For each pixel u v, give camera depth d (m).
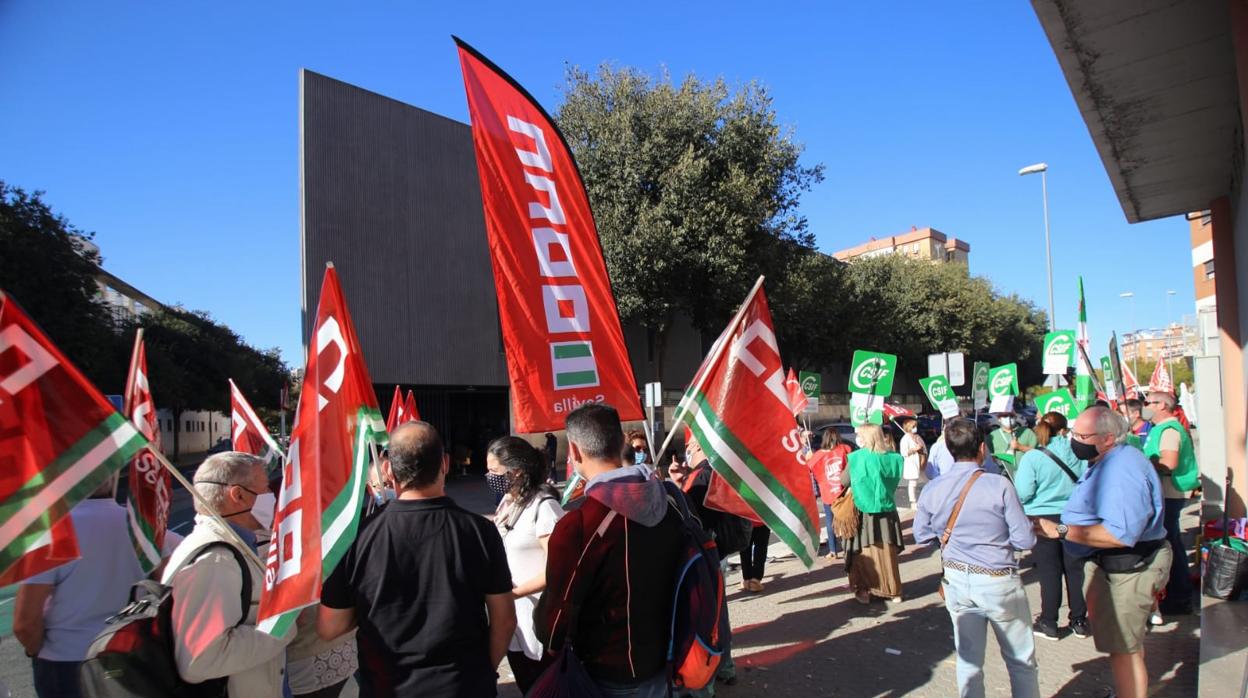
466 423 28.75
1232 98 5.74
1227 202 8.31
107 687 2.33
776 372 4.03
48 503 2.48
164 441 48.28
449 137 25.58
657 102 24.12
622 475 2.80
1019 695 3.98
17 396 2.48
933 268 44.75
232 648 2.46
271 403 55.72
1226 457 8.66
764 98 25.17
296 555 2.80
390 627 2.48
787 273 26.41
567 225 4.44
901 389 48.53
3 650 6.71
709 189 23.92
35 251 20.09
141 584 2.59
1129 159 7.07
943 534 4.22
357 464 3.07
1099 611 4.01
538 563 3.87
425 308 24.20
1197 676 4.84
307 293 21.34
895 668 5.32
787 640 6.07
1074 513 4.09
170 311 44.16
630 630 2.64
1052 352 12.90
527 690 3.93
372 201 23.08
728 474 3.88
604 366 4.41
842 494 7.31
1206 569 5.24
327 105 22.20
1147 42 4.88
